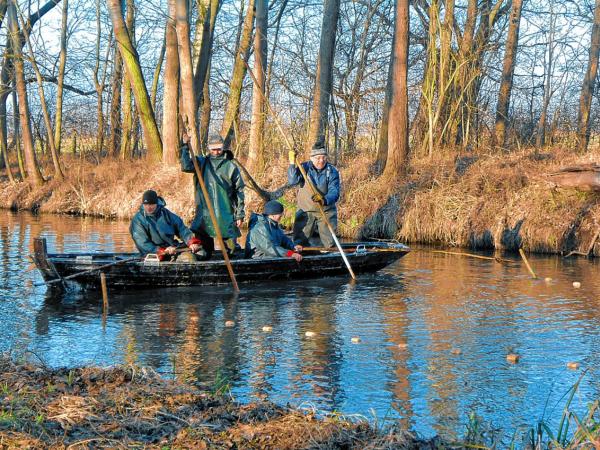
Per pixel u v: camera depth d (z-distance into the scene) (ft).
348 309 29.27
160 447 13.69
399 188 56.59
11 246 49.14
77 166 88.99
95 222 67.87
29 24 82.94
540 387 19.72
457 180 55.52
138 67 76.23
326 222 36.76
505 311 29.07
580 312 28.96
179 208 66.85
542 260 44.01
